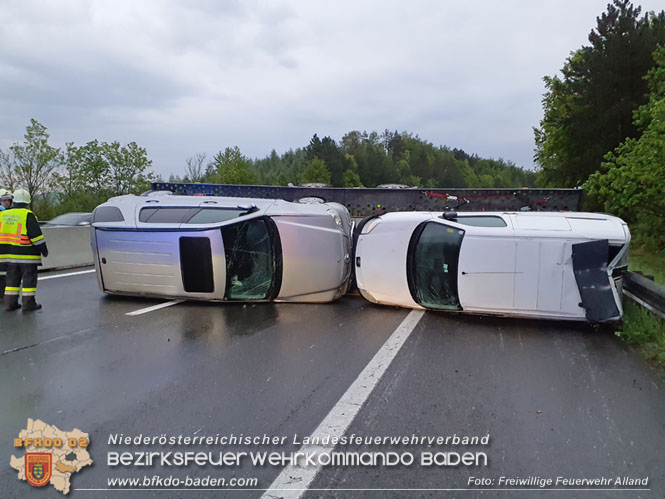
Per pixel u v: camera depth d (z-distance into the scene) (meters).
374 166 87.31
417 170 107.19
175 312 6.24
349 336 5.12
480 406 3.39
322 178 61.09
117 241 6.65
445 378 3.91
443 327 5.42
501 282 5.42
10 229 6.18
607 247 5.09
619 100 18.33
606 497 2.37
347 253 7.16
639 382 3.79
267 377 3.97
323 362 4.32
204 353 4.59
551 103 22.33
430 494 2.42
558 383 3.78
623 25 18.67
